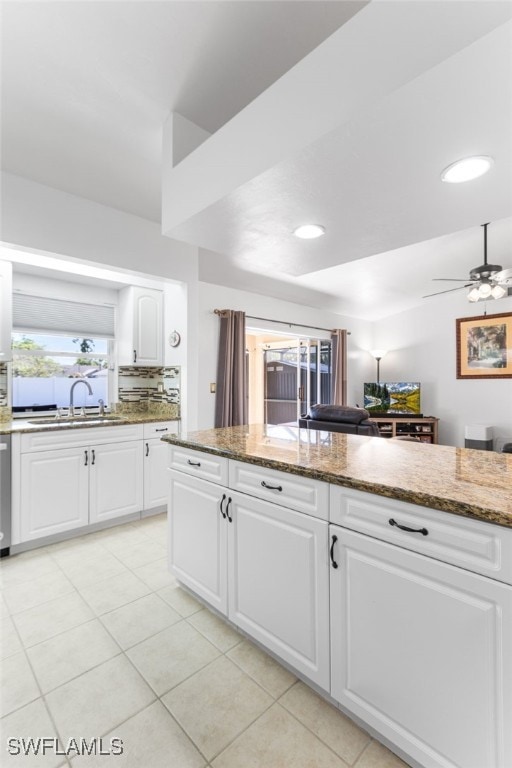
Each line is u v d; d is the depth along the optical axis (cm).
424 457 165
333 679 135
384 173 142
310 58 123
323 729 132
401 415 593
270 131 136
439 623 108
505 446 357
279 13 134
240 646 173
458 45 93
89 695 146
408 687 115
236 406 416
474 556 102
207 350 408
